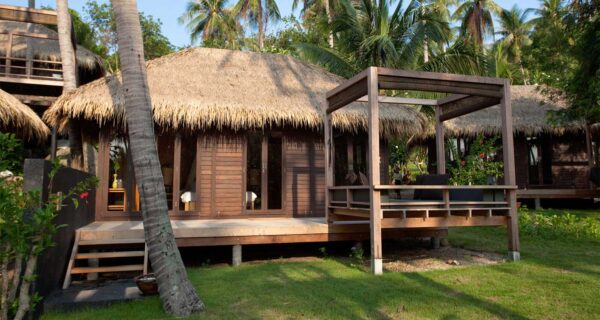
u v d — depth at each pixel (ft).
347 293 15.98
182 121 28.19
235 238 22.88
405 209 20.83
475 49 47.42
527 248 25.59
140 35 14.67
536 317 12.93
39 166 14.19
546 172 52.44
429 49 65.21
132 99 14.05
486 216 22.66
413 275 19.01
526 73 98.78
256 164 31.17
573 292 15.44
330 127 26.30
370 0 51.83
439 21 49.85
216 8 100.58
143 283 15.74
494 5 96.43
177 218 29.12
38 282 13.96
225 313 13.73
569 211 43.60
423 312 13.58
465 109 25.80
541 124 48.98
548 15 44.37
